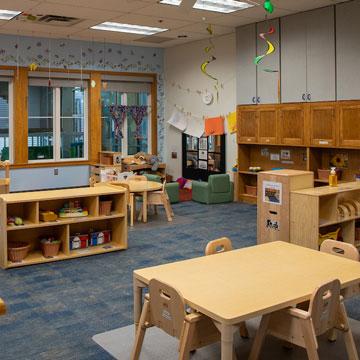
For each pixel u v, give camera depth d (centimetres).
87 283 454
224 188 881
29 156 966
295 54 751
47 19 764
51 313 385
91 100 1004
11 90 927
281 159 841
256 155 883
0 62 898
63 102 997
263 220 524
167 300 264
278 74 780
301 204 486
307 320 252
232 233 648
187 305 265
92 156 1016
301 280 284
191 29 854
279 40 773
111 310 391
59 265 509
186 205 857
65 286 446
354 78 675
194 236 632
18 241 531
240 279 286
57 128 992
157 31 872
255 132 831
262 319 276
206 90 964
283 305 251
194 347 257
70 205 548
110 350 324
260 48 806
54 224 518
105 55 1007
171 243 598
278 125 788
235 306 246
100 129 1021
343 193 535
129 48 1035
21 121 930
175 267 310
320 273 297
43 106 976
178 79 1038
